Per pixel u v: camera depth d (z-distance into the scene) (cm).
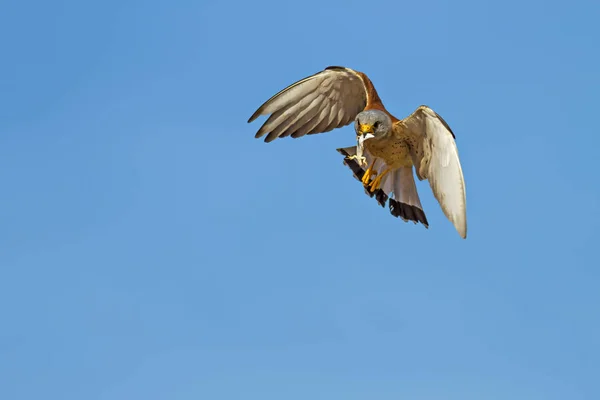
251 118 1603
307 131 1633
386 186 1560
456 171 1363
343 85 1588
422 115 1408
